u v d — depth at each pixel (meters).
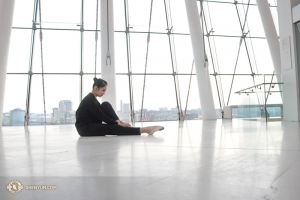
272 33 12.58
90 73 11.97
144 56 12.59
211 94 11.43
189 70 12.88
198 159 1.62
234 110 11.86
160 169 1.36
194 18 11.69
